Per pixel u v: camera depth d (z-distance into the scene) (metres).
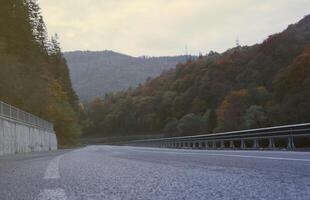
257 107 57.81
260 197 3.95
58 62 124.31
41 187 5.25
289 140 20.17
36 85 73.88
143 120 162.25
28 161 13.50
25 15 76.44
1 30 70.81
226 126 70.25
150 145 76.62
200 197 4.10
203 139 37.50
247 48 105.38
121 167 8.90
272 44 88.62
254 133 24.50
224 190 4.55
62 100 107.62
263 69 86.06
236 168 7.59
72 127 101.12
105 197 4.29
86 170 8.18
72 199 4.15
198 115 105.50
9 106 35.53
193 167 8.21
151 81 181.75
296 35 88.44
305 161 9.22
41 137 53.56
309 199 3.75
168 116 138.62
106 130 197.38
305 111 41.59
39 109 76.12
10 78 58.81
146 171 7.56
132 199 4.11
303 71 53.03
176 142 51.34
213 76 108.44
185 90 132.75
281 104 46.75
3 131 32.34
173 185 5.19
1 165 11.20
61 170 8.28
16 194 4.58
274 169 7.09
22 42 75.94
